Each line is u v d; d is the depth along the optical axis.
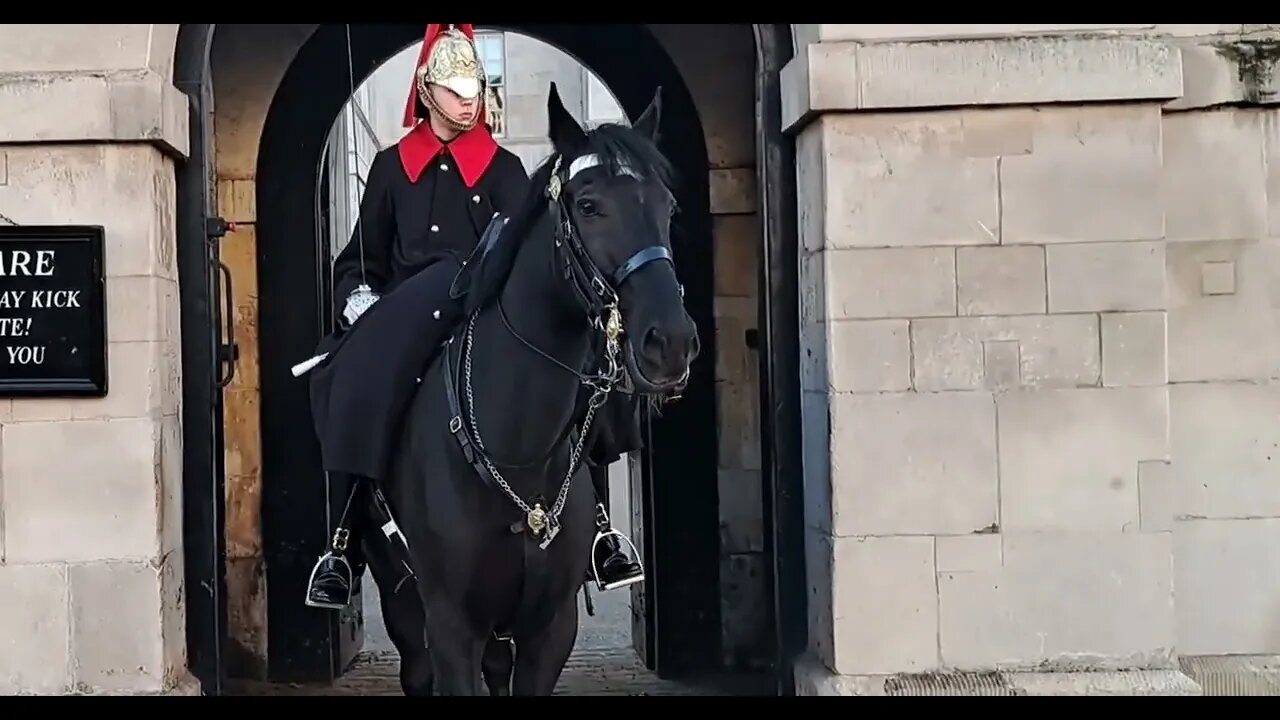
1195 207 4.90
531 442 3.75
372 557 4.75
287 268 6.97
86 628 4.52
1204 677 4.87
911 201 4.58
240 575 6.86
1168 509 4.60
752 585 6.85
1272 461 4.90
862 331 4.58
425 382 4.14
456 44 4.76
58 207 4.54
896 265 4.58
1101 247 4.61
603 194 3.38
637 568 4.41
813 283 4.76
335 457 4.22
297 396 6.94
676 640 6.87
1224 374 4.91
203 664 4.81
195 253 4.82
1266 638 4.91
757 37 5.04
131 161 4.54
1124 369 4.61
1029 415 4.60
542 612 3.96
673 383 3.21
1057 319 4.60
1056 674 4.58
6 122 4.47
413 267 4.76
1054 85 4.54
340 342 4.62
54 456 4.52
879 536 4.59
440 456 3.95
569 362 3.70
